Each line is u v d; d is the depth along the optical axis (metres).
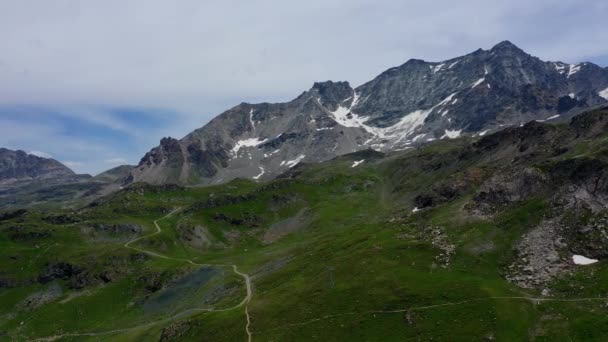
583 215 132.12
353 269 152.00
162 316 195.50
